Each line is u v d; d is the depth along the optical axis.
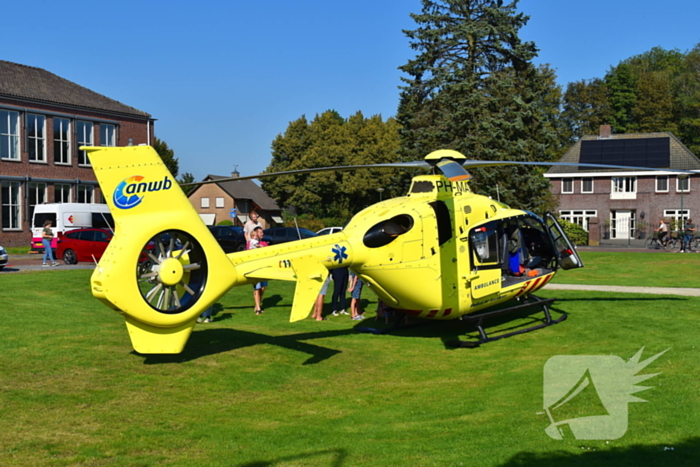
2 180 38.75
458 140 31.91
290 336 11.25
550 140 34.00
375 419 6.92
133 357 9.02
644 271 21.75
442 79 33.22
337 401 7.64
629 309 13.31
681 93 69.50
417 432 6.40
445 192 11.18
